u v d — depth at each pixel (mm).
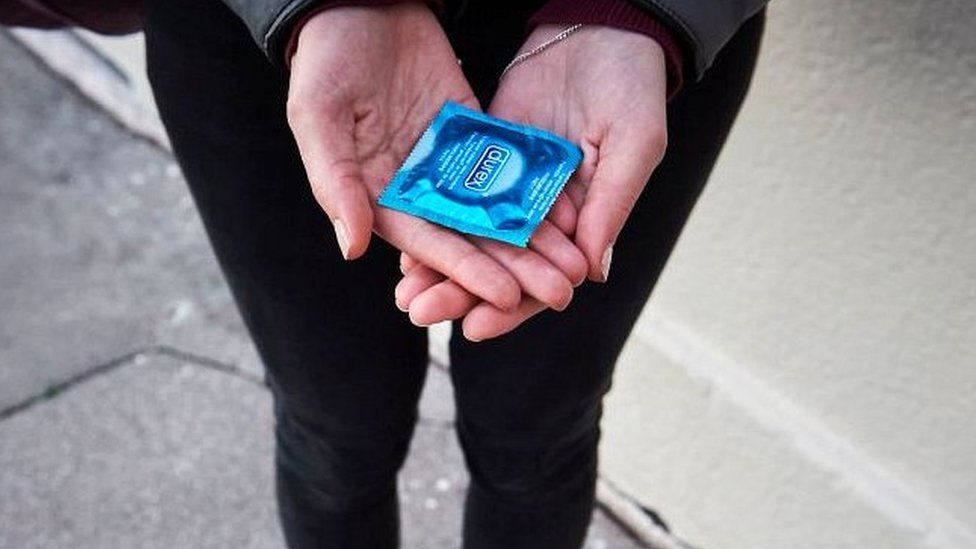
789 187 644
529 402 512
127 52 1129
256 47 449
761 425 730
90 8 487
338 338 516
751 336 720
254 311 523
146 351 953
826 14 580
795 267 667
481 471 565
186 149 488
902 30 554
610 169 413
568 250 406
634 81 425
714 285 722
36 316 979
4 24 519
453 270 394
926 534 667
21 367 937
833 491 706
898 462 679
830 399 696
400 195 416
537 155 428
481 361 509
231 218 493
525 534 582
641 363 791
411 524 832
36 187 1105
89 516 831
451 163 427
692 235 716
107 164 1132
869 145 596
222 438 886
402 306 409
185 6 453
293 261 495
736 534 789
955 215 578
